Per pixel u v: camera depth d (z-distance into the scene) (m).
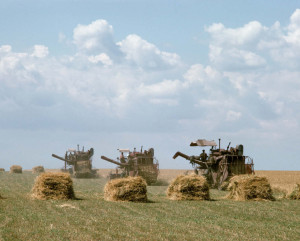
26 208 16.66
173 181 22.25
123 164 38.75
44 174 20.81
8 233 11.27
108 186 20.81
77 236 11.05
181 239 11.16
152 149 38.16
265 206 19.69
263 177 22.48
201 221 14.54
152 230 12.34
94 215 15.24
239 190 22.30
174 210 17.55
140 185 20.58
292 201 22.08
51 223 13.02
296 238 11.88
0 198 20.11
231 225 13.84
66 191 20.77
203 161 33.06
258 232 12.68
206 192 22.03
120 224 13.26
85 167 49.56
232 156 31.08
